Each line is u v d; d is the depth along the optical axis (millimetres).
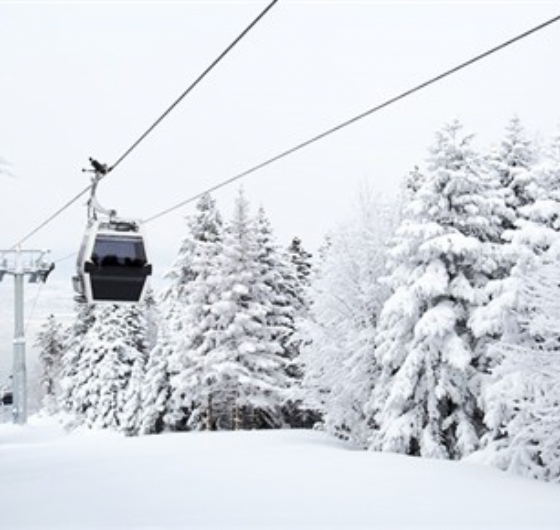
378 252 28422
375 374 27281
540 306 16859
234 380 35156
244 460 15453
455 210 23078
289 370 39781
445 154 23000
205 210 43031
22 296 33781
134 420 44656
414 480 11914
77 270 15438
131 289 15109
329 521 8047
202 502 9539
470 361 21469
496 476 12711
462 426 21188
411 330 22859
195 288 37281
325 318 29484
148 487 11117
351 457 15984
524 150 27047
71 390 60688
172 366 37344
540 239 20641
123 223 15172
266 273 40000
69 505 9352
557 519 8227
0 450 21656
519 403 16531
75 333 62625
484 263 22078
